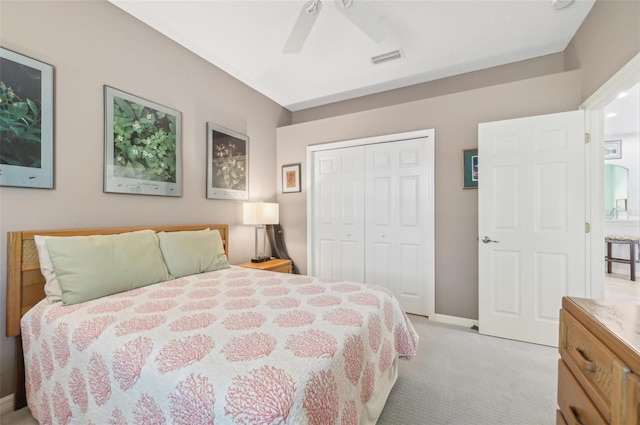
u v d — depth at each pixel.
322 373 0.92
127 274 1.70
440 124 2.85
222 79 2.95
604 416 0.71
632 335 0.70
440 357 2.12
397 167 3.12
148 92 2.27
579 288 2.21
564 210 2.25
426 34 2.36
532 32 2.34
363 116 3.27
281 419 0.73
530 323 2.36
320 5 1.73
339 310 1.38
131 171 2.13
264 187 3.58
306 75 3.07
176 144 2.46
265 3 2.01
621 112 3.75
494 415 1.50
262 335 1.10
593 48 2.06
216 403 0.78
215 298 1.56
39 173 1.66
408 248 3.06
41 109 1.67
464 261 2.74
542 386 1.75
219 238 2.51
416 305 3.02
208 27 2.28
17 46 1.59
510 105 2.54
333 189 3.50
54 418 1.25
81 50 1.87
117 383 1.00
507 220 2.43
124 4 2.03
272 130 3.73
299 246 3.68
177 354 0.96
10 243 1.51
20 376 1.55
